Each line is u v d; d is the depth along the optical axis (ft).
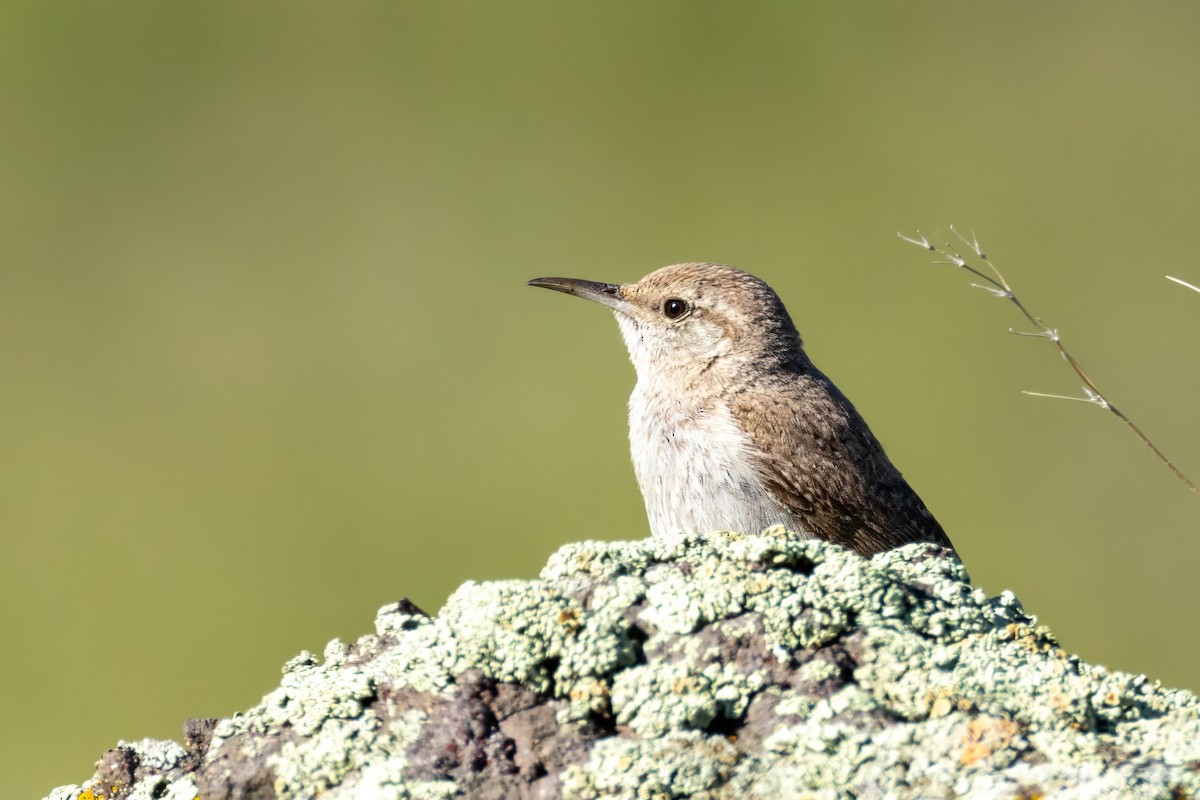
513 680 15.47
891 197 70.44
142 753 16.14
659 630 15.96
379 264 68.03
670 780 14.48
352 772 15.17
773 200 69.72
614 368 63.57
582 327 65.82
